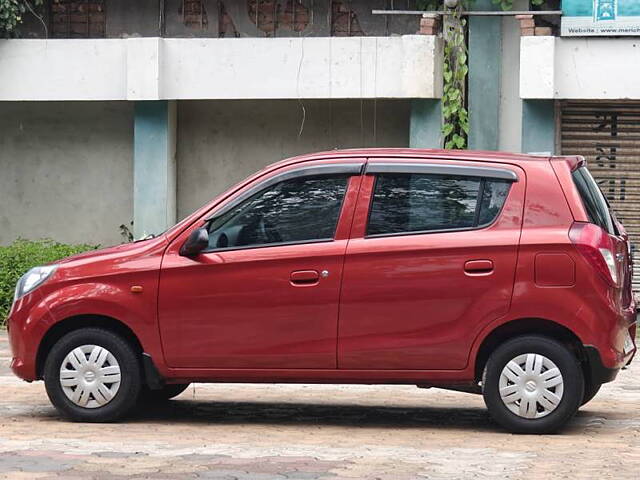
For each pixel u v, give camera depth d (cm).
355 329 909
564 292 891
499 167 916
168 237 942
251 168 1931
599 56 1681
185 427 938
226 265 923
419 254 904
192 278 927
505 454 816
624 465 779
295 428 940
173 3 1895
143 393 1057
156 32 1898
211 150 1938
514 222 905
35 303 952
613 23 1666
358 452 819
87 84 1834
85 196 1967
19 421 959
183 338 928
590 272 888
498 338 912
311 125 1914
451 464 771
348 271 909
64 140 1967
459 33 1766
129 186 1956
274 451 817
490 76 1792
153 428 930
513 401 902
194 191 1942
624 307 938
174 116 1908
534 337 901
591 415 1020
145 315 931
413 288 904
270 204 934
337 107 1906
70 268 952
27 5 1892
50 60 1842
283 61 1791
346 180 927
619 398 1131
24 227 1983
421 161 924
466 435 909
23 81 1847
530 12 1698
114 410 943
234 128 1931
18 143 1977
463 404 1095
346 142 1908
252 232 932
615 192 1758
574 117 1759
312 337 914
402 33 1845
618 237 957
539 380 898
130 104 1947
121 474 721
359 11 1856
